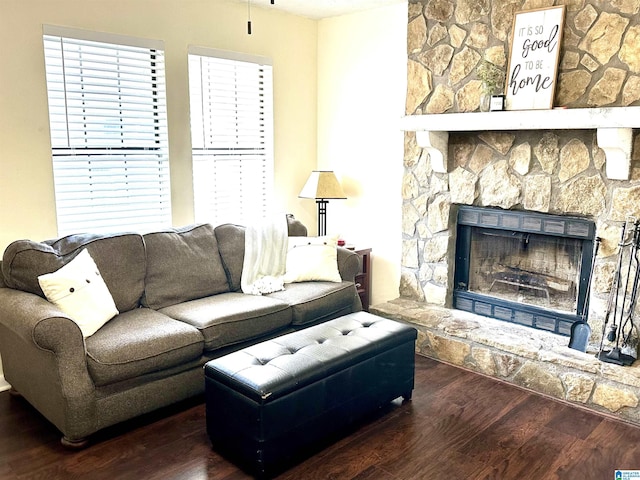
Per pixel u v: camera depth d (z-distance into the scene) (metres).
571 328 3.35
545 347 3.24
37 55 3.19
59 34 3.25
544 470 2.41
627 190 3.07
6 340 2.99
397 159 4.30
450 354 3.62
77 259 2.95
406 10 4.07
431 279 4.13
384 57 4.27
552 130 3.34
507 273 3.93
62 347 2.45
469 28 3.61
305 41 4.68
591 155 3.20
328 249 3.89
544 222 3.51
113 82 3.55
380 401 2.87
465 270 4.04
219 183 4.29
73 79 3.37
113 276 3.15
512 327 3.66
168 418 2.89
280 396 2.33
